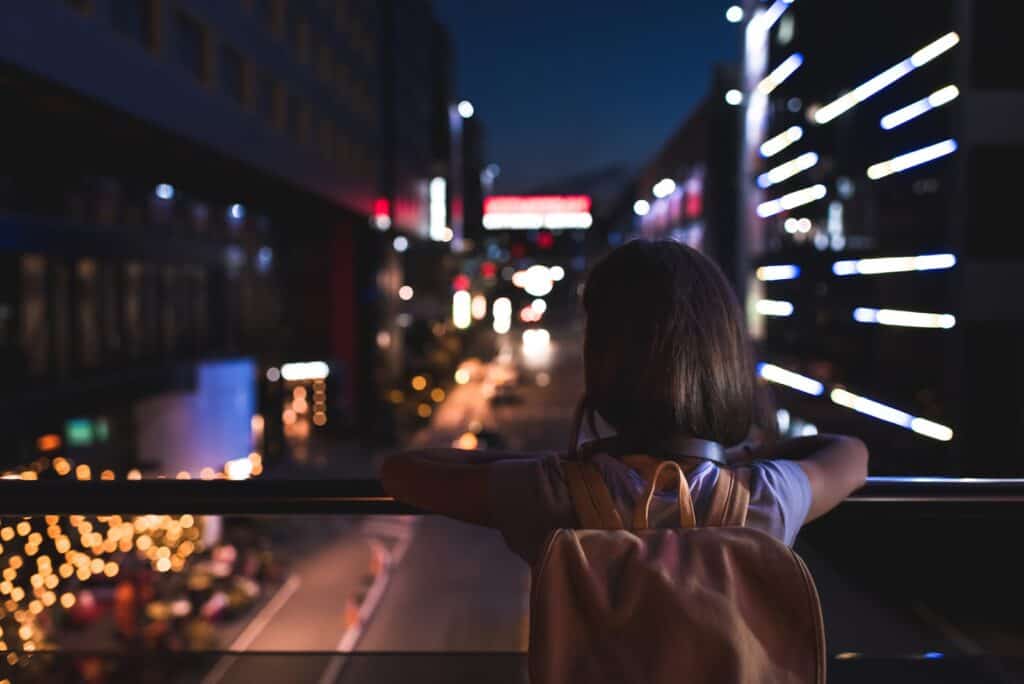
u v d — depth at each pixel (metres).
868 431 26.58
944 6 21.88
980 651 2.00
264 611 20.11
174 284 33.91
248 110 33.53
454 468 1.34
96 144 27.36
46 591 16.28
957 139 21.00
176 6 26.83
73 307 26.28
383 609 20.23
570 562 1.11
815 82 33.72
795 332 35.50
